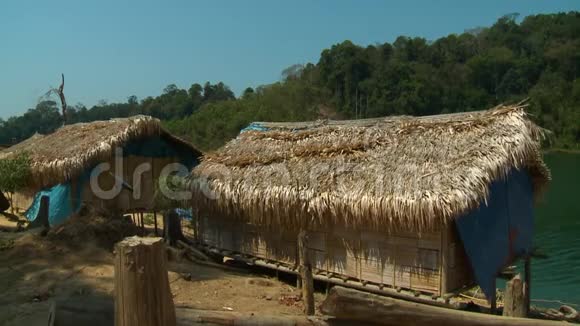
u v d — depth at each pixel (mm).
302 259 7973
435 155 9805
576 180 42906
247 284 11352
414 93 65562
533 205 12602
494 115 10188
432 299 9344
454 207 8680
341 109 66312
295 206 11109
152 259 3727
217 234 13914
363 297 4562
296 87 66062
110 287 9922
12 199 20734
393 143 10812
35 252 11586
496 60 76625
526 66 74375
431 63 80188
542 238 24625
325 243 11297
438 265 9391
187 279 11086
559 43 80875
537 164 11523
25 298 9125
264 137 14039
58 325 4641
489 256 10133
